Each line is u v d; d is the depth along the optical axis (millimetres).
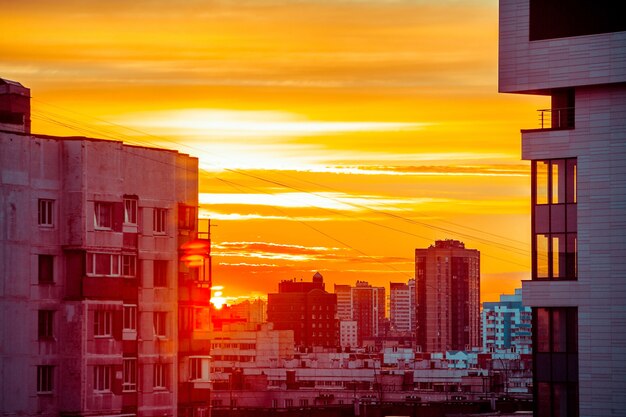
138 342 155500
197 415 162375
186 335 161750
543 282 127812
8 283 144250
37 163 148000
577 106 128625
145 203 157875
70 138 150375
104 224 152375
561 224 128000
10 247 144750
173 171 161500
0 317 143375
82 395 146875
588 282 125938
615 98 127000
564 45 128875
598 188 126688
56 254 149000
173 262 160625
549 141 129125
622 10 126688
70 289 148500
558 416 126500
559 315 127375
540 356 127562
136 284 155125
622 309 124562
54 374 147625
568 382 126250
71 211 149375
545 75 129750
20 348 144750
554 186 128875
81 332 147625
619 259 125125
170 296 159875
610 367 124375
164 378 158750
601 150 127000
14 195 145375
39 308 146875
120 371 151250
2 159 144500
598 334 125188
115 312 151375
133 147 156625
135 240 155625
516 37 131375
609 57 126750
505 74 131625
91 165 150875
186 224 163125
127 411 152250
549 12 129875
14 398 143750
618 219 125625
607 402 124312
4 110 154875
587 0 128125
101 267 151000
